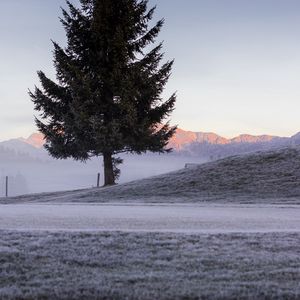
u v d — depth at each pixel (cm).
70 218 1459
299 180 2583
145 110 3400
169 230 1162
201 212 1702
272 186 2528
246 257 876
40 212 1662
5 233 1077
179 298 626
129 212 1677
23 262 820
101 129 3097
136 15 3506
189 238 1035
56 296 631
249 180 2659
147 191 2616
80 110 3088
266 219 1470
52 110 3362
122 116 3219
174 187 2656
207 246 963
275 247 959
